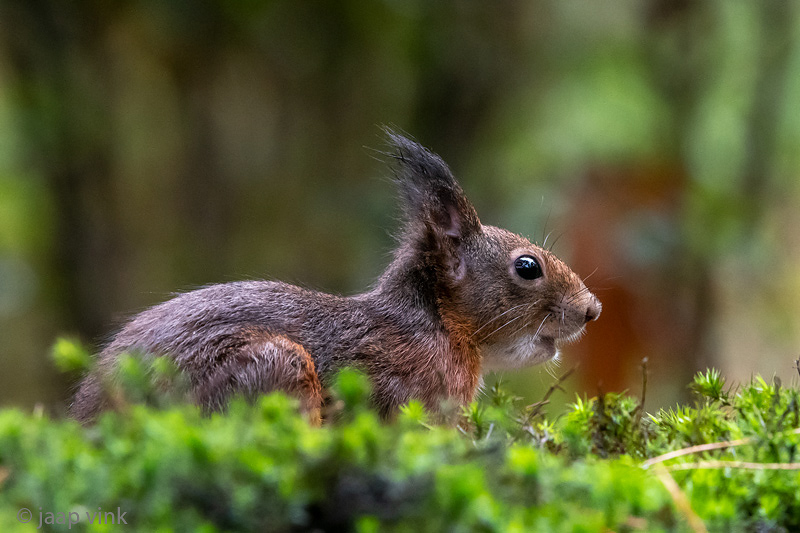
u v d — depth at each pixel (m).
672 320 14.43
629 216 14.63
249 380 6.52
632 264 14.28
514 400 7.03
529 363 8.52
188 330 6.73
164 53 15.37
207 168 16.22
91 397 6.48
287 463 4.05
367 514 3.90
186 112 15.99
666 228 14.51
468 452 4.36
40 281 15.73
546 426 5.86
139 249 15.94
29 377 16.44
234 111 16.19
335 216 15.19
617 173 14.92
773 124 15.61
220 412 6.46
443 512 3.78
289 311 7.21
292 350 6.72
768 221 16.73
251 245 16.16
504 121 15.91
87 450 4.40
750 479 4.63
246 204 16.23
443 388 7.66
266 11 14.88
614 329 14.03
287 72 15.75
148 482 3.97
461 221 8.26
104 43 15.05
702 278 14.77
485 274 8.17
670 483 4.35
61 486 4.13
